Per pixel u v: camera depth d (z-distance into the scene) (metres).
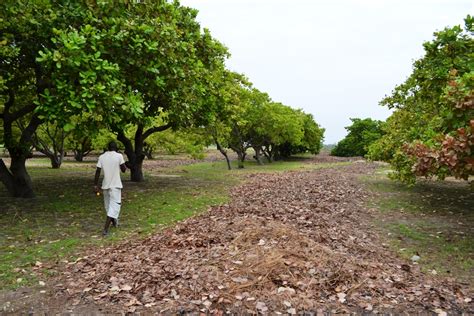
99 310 4.46
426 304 4.55
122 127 10.27
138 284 4.99
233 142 31.53
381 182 17.98
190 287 4.81
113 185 8.07
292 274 5.08
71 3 9.84
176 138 25.23
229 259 5.52
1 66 10.59
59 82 8.29
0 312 4.47
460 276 5.68
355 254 6.45
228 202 11.99
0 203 10.98
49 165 28.27
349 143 55.06
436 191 14.69
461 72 10.20
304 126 49.22
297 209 10.31
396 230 8.48
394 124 15.12
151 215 9.82
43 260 6.28
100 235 7.88
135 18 9.94
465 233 8.16
